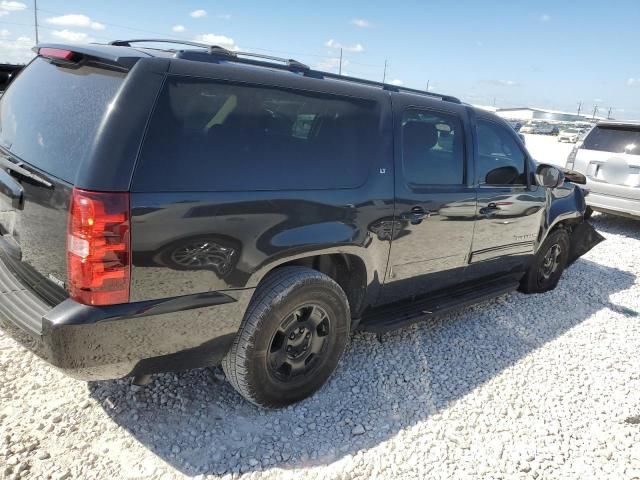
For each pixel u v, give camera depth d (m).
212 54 2.49
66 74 2.44
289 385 2.79
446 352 3.73
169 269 2.15
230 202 2.28
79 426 2.55
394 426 2.82
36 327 2.10
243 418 2.74
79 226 1.96
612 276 6.07
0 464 2.25
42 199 2.14
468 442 2.75
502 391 3.28
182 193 2.13
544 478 2.54
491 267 4.22
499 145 4.07
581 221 5.44
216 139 2.29
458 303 3.85
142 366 2.25
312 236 2.61
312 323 2.82
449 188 3.51
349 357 3.49
